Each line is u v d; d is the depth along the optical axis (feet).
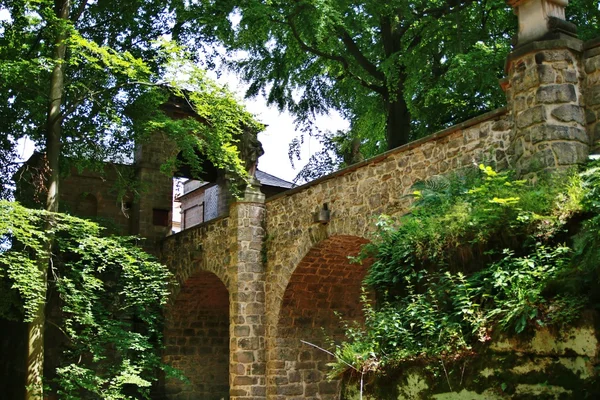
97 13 56.54
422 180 37.37
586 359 16.17
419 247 25.11
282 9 57.72
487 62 53.36
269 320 52.85
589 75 27.84
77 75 52.39
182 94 47.14
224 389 72.02
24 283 41.57
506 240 22.82
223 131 48.98
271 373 51.65
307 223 48.96
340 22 54.19
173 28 58.85
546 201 23.25
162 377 68.49
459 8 59.06
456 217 24.95
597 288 17.30
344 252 49.57
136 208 72.33
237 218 54.49
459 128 35.63
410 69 59.26
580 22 54.19
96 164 57.52
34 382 42.34
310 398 52.42
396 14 60.54
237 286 53.31
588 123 27.50
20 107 51.55
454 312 21.76
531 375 17.33
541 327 17.33
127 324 52.03
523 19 29.01
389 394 21.34
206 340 71.72
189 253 64.59
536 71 27.76
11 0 47.65
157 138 73.61
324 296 53.26
